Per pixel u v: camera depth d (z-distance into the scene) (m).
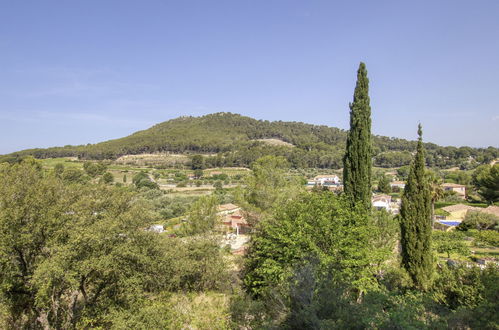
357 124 15.02
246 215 21.09
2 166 13.73
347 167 15.12
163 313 11.79
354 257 11.66
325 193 14.59
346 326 7.20
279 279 11.59
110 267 10.68
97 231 10.36
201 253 17.41
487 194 47.09
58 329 11.75
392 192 83.88
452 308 10.14
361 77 15.30
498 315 7.59
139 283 11.79
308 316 7.68
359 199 14.63
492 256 22.00
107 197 12.80
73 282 9.55
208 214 19.91
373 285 11.48
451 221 39.47
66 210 11.92
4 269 10.38
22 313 11.73
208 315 13.12
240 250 25.92
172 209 51.84
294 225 12.25
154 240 12.78
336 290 8.65
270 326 9.21
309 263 9.41
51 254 10.43
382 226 14.89
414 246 13.34
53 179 13.35
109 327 11.57
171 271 14.29
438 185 31.23
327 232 11.62
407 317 7.18
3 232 10.13
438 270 15.29
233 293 16.31
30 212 10.86
